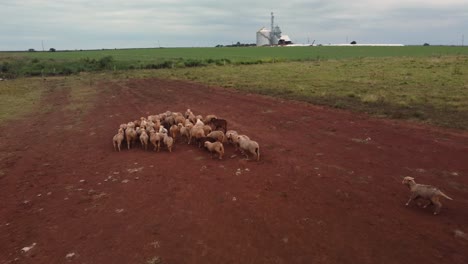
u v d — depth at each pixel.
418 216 8.93
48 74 59.75
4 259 8.22
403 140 14.92
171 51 133.62
